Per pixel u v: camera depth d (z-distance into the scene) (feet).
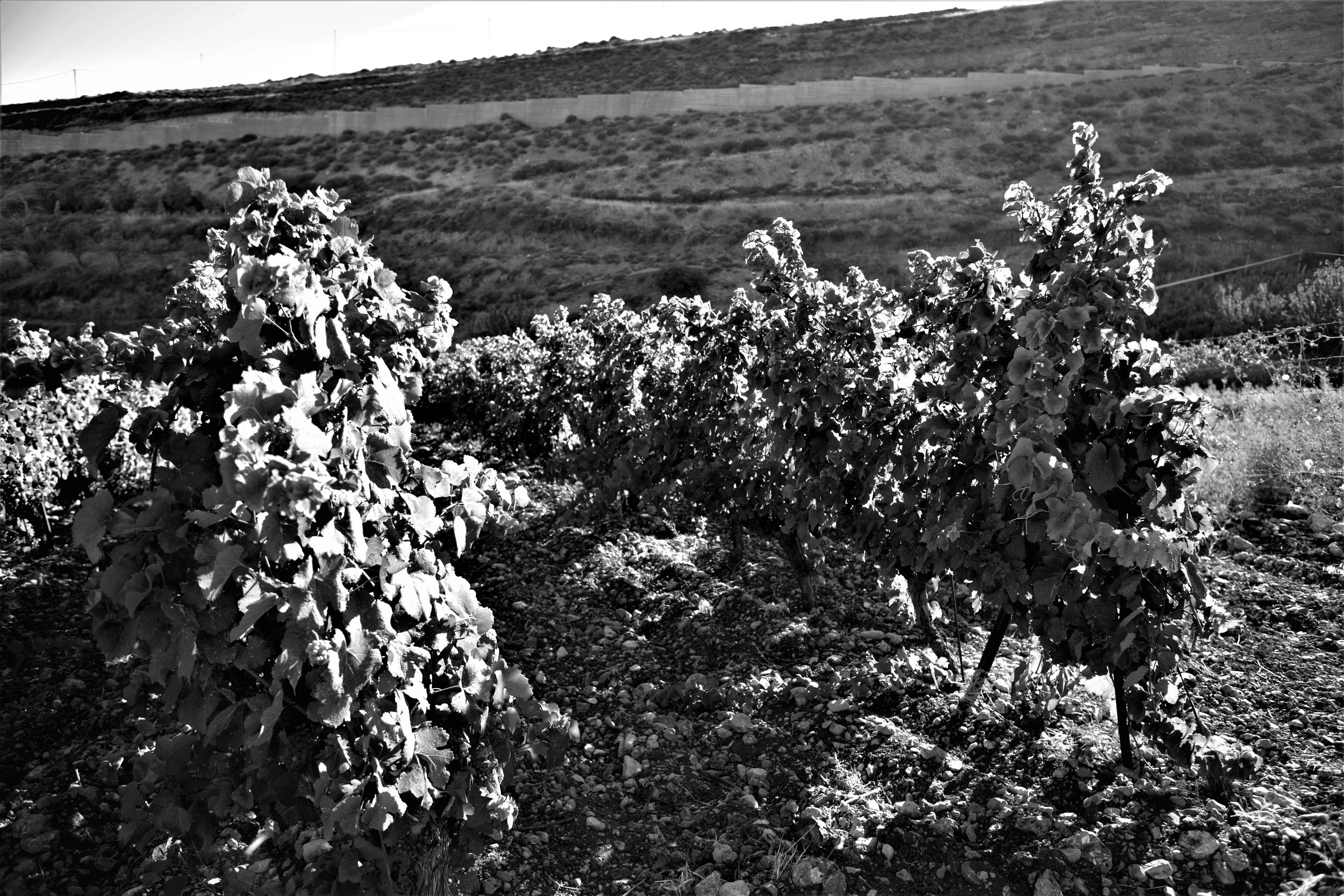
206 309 9.33
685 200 124.47
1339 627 14.08
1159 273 75.10
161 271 113.19
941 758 11.42
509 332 87.86
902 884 9.57
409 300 9.71
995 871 9.61
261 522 7.24
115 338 8.82
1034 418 10.28
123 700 13.69
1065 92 140.46
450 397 38.70
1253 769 10.25
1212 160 107.55
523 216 123.34
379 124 167.02
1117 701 10.75
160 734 10.31
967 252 12.04
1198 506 11.34
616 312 24.56
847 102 153.58
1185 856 9.41
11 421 20.59
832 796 10.89
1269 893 8.92
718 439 18.88
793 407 15.05
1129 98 133.18
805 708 13.00
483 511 9.77
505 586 18.40
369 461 8.67
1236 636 14.05
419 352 9.73
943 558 12.00
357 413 8.66
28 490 19.95
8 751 12.61
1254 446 21.06
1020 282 11.55
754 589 17.57
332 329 8.57
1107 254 10.60
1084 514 9.73
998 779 11.02
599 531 21.80
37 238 124.36
